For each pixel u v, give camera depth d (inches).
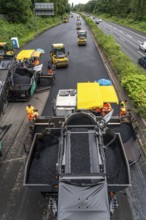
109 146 430.6
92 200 292.0
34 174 373.7
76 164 331.0
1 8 2133.4
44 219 349.4
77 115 407.2
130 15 3378.4
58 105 587.8
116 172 373.4
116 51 1182.3
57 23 3405.5
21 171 446.3
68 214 280.4
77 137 368.2
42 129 512.7
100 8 5693.9
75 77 952.9
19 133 565.3
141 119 598.5
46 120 527.5
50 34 2266.2
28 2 2332.7
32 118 566.6
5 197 390.9
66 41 1835.6
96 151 347.6
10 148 511.2
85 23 3464.6
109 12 4773.6
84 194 298.7
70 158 338.3
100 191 301.7
